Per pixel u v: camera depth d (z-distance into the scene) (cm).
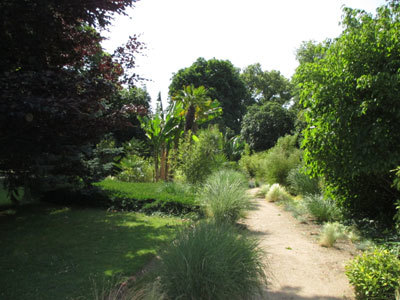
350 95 611
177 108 1494
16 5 429
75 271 404
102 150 966
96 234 599
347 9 663
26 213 807
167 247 358
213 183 805
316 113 693
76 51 603
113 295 323
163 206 837
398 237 542
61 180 823
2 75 402
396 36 571
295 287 387
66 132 504
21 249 499
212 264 310
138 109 615
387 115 570
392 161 548
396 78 530
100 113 582
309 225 748
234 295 311
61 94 432
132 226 674
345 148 626
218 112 1864
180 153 1127
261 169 1825
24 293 337
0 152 491
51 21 470
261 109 2917
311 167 748
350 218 748
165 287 305
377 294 326
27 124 421
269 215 870
